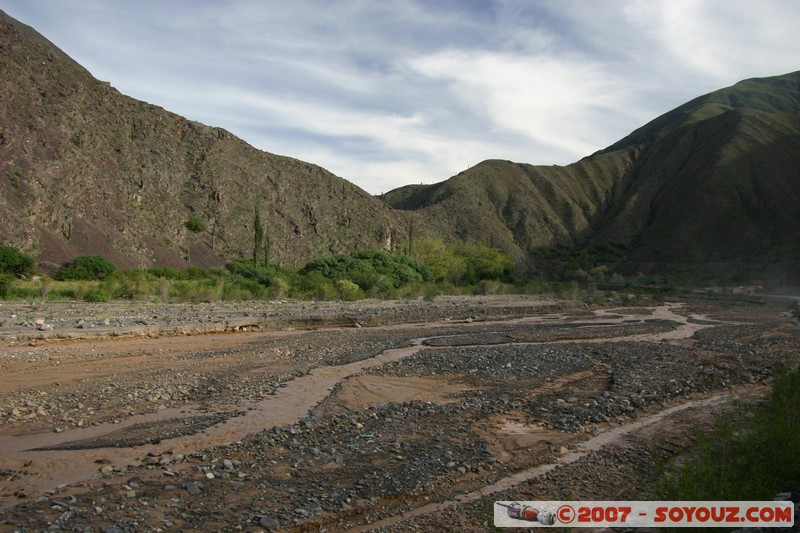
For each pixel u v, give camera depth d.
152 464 10.05
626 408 14.77
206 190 100.00
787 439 9.73
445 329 33.41
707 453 9.16
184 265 84.81
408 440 11.86
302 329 32.00
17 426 12.23
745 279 93.75
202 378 17.34
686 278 107.12
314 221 109.25
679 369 20.11
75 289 43.94
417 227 134.00
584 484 9.80
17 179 71.12
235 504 8.48
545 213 169.62
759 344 28.16
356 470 10.09
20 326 24.22
